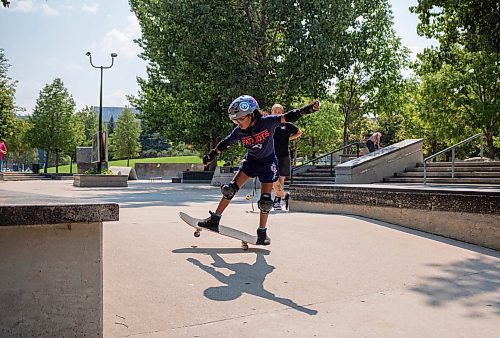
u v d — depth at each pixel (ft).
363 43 83.41
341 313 11.36
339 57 77.71
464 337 10.09
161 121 104.78
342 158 72.33
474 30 42.01
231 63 75.41
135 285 12.67
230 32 75.61
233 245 17.67
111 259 14.92
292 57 75.41
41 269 8.15
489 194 19.31
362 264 15.96
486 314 11.54
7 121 126.93
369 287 13.53
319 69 74.84
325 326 10.49
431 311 11.69
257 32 76.38
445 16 50.65
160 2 79.05
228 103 81.51
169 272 13.92
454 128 106.93
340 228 21.77
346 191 26.61
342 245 18.54
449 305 12.17
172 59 85.15
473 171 46.34
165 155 287.28
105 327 9.96
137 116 110.83
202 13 74.18
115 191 57.52
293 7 74.18
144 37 94.22
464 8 41.91
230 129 89.25
